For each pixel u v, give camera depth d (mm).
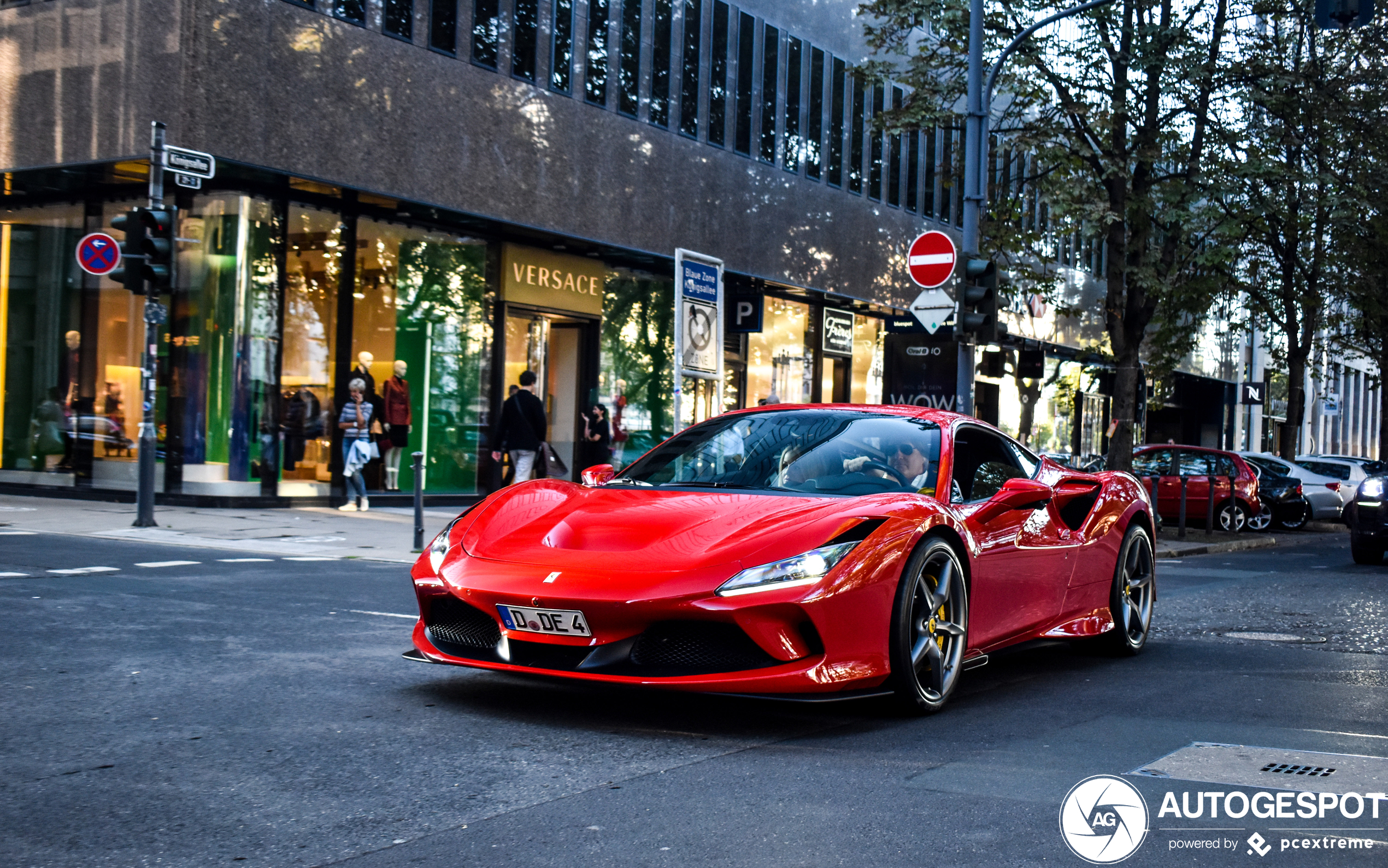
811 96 23625
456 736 4332
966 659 5367
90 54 14969
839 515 4797
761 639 4391
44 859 2971
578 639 4496
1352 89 20578
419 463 11438
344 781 3725
